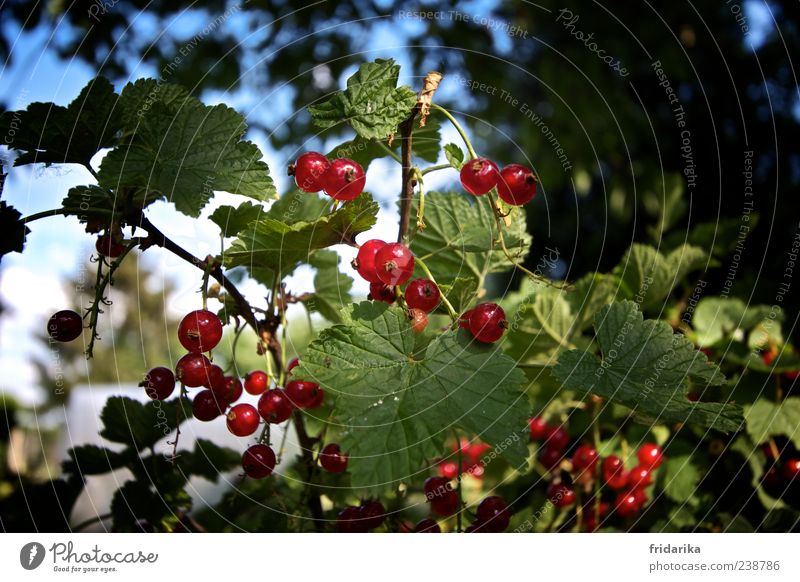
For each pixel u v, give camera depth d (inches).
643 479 11.5
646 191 30.7
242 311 9.7
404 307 9.2
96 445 10.9
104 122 9.2
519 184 9.0
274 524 10.5
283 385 9.8
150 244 9.1
